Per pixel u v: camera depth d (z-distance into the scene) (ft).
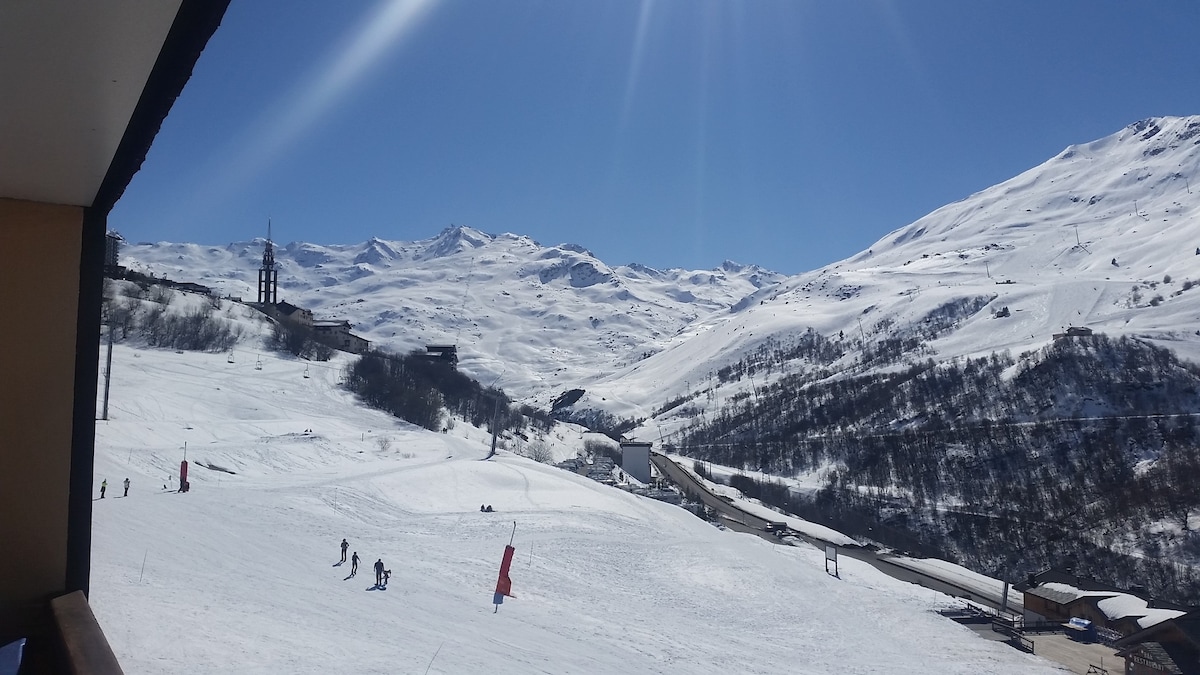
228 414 267.80
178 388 283.38
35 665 14.58
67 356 16.66
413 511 184.65
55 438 16.55
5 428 16.14
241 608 68.28
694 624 117.70
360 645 64.95
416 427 315.37
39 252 16.46
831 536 242.37
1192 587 230.27
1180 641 114.42
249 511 148.87
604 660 85.40
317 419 288.10
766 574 159.02
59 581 16.39
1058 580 175.94
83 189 15.67
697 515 244.01
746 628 119.96
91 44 9.32
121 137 12.57
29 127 12.01
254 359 368.89
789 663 101.30
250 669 47.14
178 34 9.25
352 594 94.38
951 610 147.43
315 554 119.85
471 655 72.59
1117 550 260.62
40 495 16.34
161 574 75.77
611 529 185.16
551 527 179.22
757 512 272.51
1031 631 140.67
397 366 413.80
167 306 405.18
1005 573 253.65
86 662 11.54
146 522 111.86
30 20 8.63
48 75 10.15
